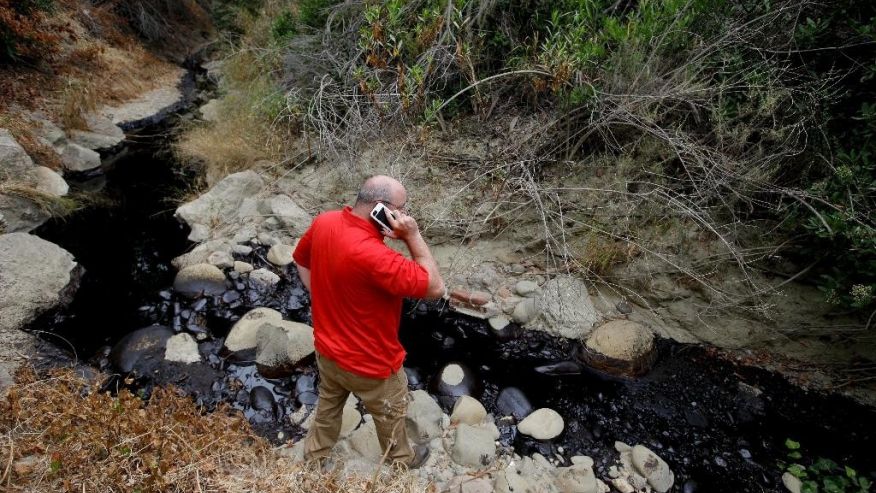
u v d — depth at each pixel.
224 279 4.52
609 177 4.46
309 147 5.40
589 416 3.50
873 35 3.37
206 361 3.78
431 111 4.75
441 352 4.00
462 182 4.83
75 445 2.69
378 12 4.79
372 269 2.16
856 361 3.72
